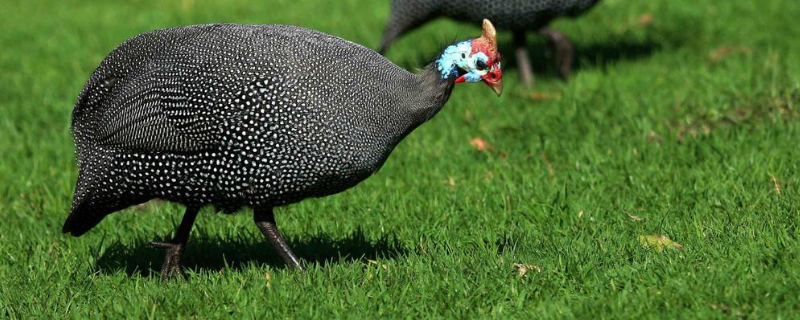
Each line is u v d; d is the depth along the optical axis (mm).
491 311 9312
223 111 9234
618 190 12531
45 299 9953
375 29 22078
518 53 17906
